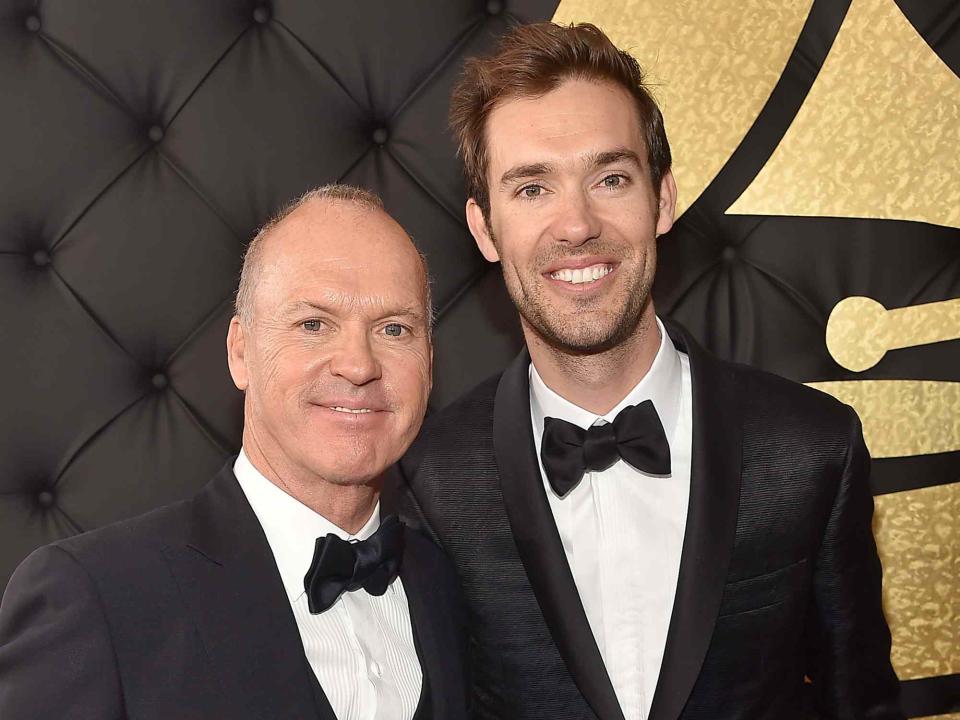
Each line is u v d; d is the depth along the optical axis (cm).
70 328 198
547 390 159
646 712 146
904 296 201
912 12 203
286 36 204
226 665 113
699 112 205
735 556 146
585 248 145
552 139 146
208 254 200
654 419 148
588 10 205
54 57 201
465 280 204
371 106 205
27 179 198
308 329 121
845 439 152
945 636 199
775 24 204
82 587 111
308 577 119
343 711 119
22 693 105
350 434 119
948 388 200
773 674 145
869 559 153
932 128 202
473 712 143
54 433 197
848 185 203
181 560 118
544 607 143
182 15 202
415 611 133
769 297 202
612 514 154
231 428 199
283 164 202
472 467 156
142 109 203
